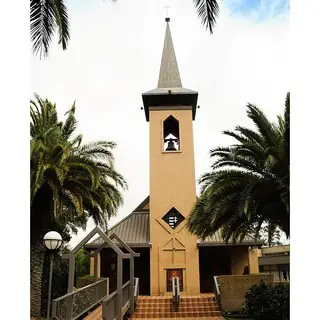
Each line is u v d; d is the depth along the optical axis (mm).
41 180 14594
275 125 13539
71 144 15914
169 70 28359
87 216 18219
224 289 18781
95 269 17250
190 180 25328
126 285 16984
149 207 26438
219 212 13375
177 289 18797
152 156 25781
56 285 24156
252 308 16203
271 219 14172
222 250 25531
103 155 16797
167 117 26594
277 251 37000
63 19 10930
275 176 13047
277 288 16062
